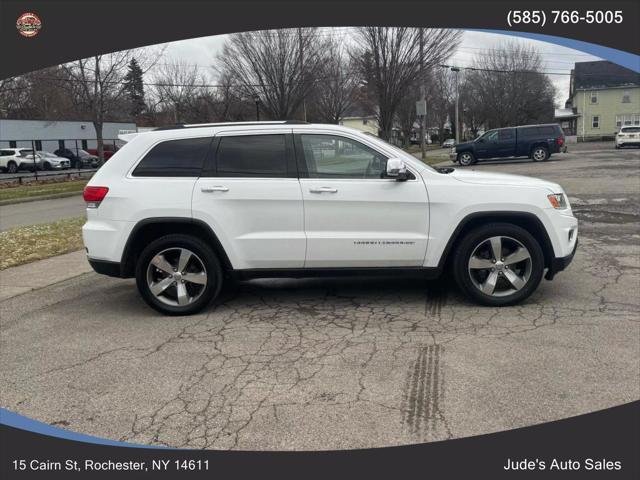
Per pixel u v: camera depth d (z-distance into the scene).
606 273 6.52
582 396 3.59
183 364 4.29
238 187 5.27
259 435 3.29
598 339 4.48
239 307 5.70
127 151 5.46
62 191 22.52
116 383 4.01
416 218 5.27
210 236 5.31
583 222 10.02
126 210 5.30
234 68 25.33
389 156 5.30
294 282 6.64
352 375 3.99
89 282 7.05
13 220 14.46
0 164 36.53
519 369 3.98
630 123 62.38
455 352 4.32
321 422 3.39
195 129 5.46
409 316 5.22
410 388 3.76
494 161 30.50
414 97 39.25
